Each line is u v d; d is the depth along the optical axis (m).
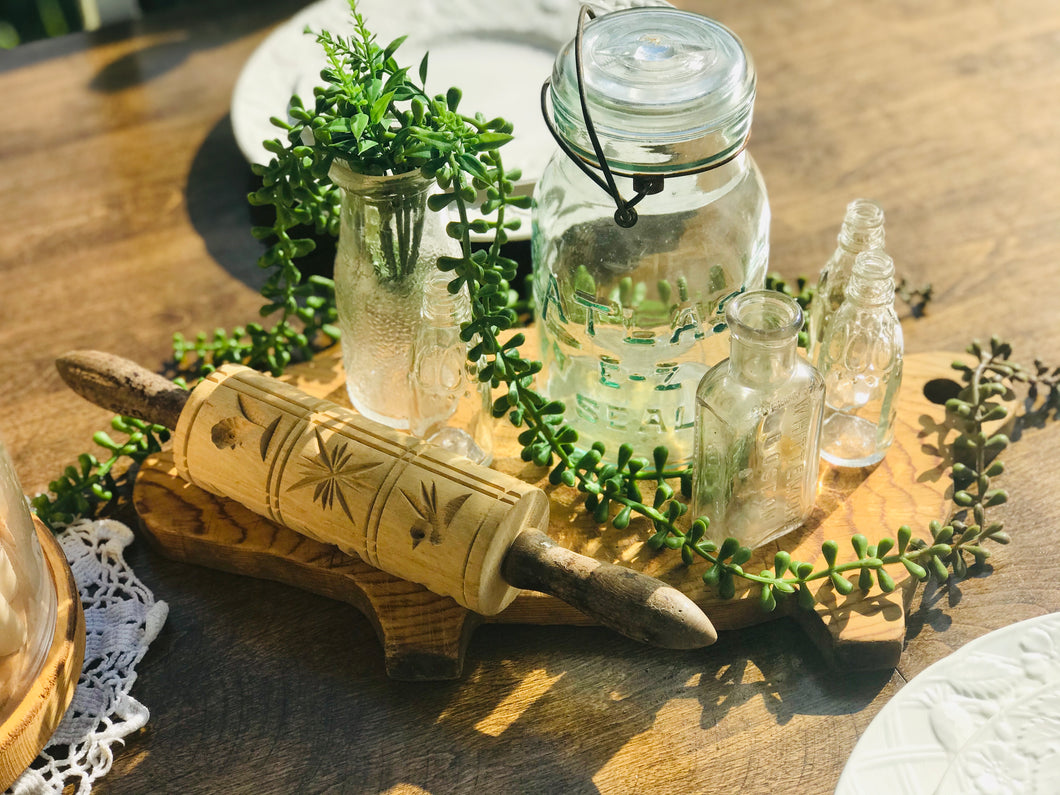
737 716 0.62
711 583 0.64
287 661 0.66
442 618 0.65
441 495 0.62
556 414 0.69
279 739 0.62
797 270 0.91
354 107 0.63
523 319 0.87
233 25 1.22
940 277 0.90
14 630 0.57
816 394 0.65
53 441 0.80
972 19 1.20
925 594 0.67
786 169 1.02
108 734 0.60
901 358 0.70
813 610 0.64
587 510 0.72
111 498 0.75
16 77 1.15
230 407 0.69
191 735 0.62
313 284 0.82
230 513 0.72
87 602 0.68
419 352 0.70
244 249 0.96
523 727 0.62
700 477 0.68
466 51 1.04
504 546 0.61
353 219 0.69
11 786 0.58
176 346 0.84
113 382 0.72
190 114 1.10
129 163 1.05
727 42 0.64
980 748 0.53
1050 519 0.71
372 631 0.68
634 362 0.72
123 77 1.15
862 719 0.61
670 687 0.63
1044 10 1.21
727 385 0.64
